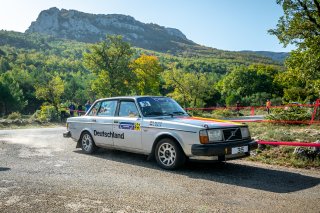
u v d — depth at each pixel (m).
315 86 17.44
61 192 5.18
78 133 9.12
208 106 69.31
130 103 7.92
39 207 4.50
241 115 33.12
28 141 11.73
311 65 17.56
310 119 16.53
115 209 4.41
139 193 5.13
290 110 17.09
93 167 7.08
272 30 18.89
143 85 65.62
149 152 7.23
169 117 7.42
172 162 6.74
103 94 49.38
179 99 57.75
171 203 4.65
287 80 19.75
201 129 6.30
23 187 5.47
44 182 5.79
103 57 48.88
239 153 6.52
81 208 4.45
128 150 7.77
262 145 8.61
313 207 4.49
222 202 4.70
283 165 7.26
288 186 5.54
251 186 5.55
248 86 86.62
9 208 4.47
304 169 6.86
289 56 18.62
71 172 6.59
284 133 10.57
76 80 118.31
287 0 18.25
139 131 7.38
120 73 48.94
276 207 4.49
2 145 10.73
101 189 5.34
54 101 47.66
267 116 17.09
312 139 9.54
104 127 8.31
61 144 10.83
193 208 4.44
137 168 6.99
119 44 49.06
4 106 79.81
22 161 7.79
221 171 6.69
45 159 8.05
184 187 5.48
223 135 6.48
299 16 18.12
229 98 67.88
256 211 4.33
